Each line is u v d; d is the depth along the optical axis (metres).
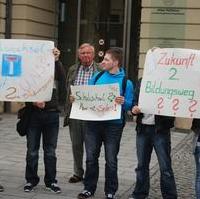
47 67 7.13
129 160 9.95
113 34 16.39
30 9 15.58
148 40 14.49
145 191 7.12
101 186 7.91
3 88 7.16
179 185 8.27
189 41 14.26
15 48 7.15
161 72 6.70
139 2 15.71
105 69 7.13
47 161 7.46
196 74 6.59
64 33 17.09
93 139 7.21
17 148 10.63
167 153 6.85
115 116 6.98
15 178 8.15
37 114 7.29
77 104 7.19
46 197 7.22
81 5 16.52
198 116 6.55
